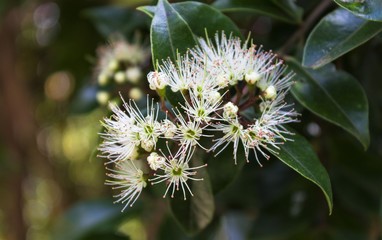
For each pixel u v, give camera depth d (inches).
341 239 11.9
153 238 14.4
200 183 8.6
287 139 7.7
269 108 7.9
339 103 8.7
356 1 7.4
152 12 8.2
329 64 9.0
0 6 15.6
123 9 12.7
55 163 22.3
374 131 11.9
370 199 11.9
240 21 12.3
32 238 23.3
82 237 13.4
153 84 7.5
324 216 12.1
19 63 19.2
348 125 8.6
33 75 19.5
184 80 7.5
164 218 13.6
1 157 18.6
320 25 8.2
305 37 10.2
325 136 11.8
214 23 8.3
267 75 8.1
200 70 7.5
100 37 17.3
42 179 22.0
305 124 11.4
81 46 17.5
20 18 18.2
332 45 8.1
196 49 7.8
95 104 12.6
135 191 8.0
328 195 7.4
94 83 12.7
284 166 12.9
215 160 8.5
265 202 12.7
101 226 13.5
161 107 7.7
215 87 7.7
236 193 12.9
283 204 12.4
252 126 7.5
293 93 8.7
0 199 21.2
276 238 12.1
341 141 11.8
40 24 18.5
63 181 22.4
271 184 12.8
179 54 7.6
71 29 17.5
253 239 12.2
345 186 11.9
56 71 18.2
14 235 20.3
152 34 7.7
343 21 8.2
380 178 11.7
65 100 19.9
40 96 20.1
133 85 10.7
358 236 11.9
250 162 11.4
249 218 14.8
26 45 19.1
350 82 8.8
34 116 20.3
